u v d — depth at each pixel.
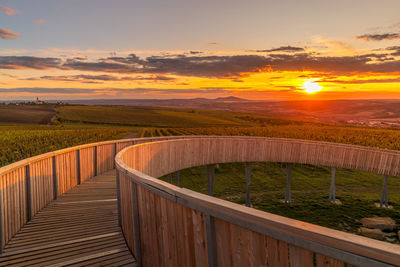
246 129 60.47
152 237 2.72
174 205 2.21
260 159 19.55
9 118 85.56
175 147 14.39
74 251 3.58
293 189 25.25
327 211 19.31
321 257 1.21
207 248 1.82
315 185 26.22
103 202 5.79
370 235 14.73
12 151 25.33
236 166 32.81
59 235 4.09
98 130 53.44
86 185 7.44
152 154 11.40
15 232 4.15
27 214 4.67
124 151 6.31
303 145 19.30
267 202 21.72
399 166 15.62
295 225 1.28
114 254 3.49
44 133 41.53
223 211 1.63
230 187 26.17
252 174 30.09
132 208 3.20
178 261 2.23
